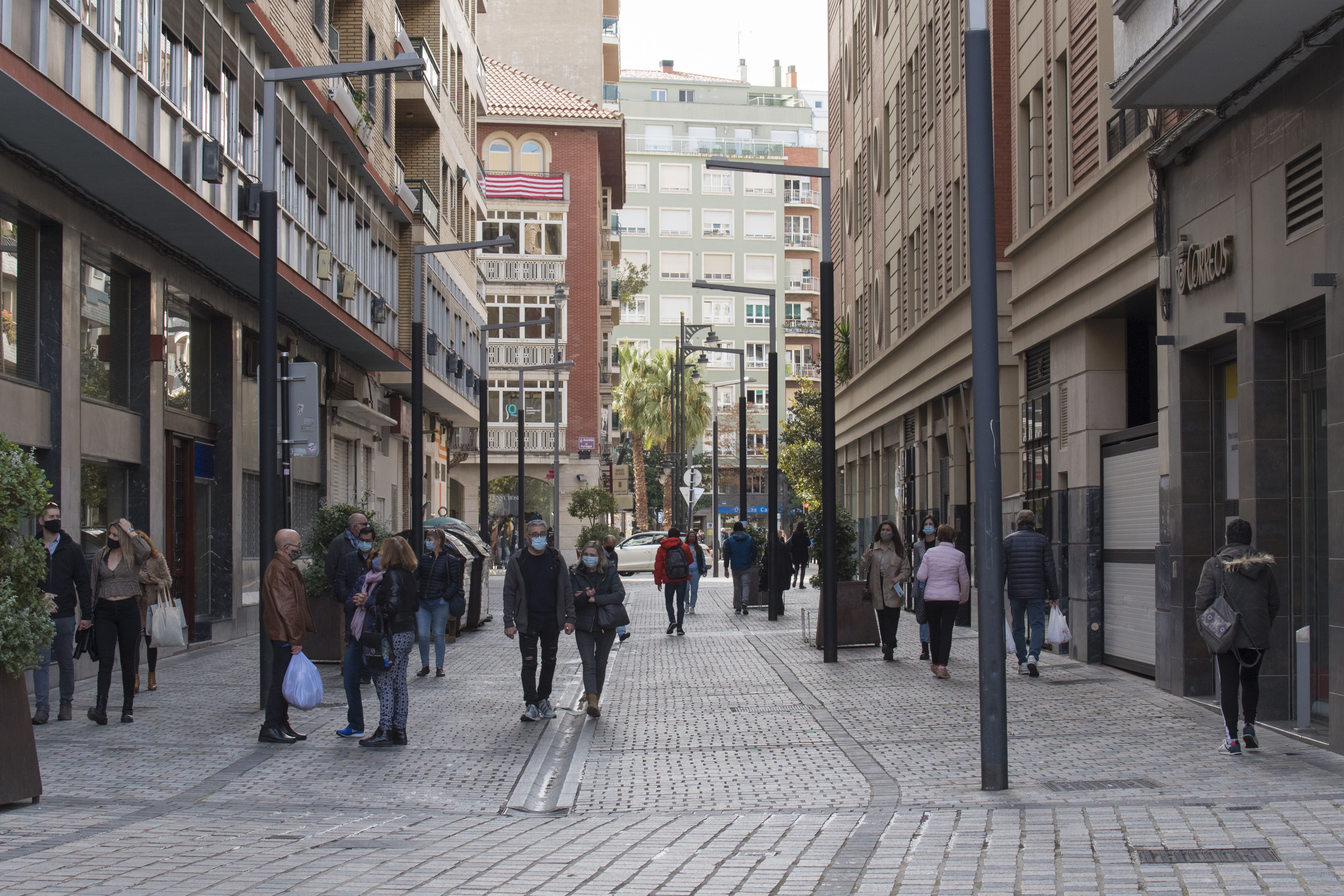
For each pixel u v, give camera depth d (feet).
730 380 363.97
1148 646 52.16
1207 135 43.60
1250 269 40.40
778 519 100.32
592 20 263.70
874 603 61.82
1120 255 53.01
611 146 237.66
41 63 44.68
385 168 104.17
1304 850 22.29
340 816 28.58
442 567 57.77
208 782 32.60
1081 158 59.26
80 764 34.58
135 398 63.52
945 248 88.84
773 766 35.40
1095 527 58.13
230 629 75.82
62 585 42.16
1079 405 59.67
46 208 52.80
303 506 94.48
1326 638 37.93
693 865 22.89
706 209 369.50
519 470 154.92
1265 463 39.91
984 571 30.78
